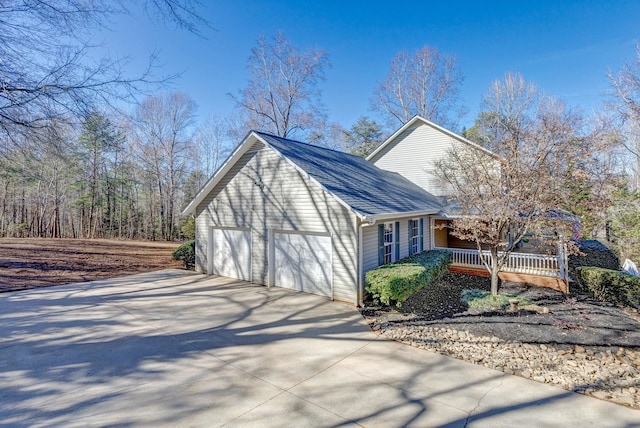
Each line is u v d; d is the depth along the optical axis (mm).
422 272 9047
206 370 5176
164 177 30391
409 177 17688
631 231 15211
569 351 5734
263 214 10984
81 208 29109
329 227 9258
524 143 8211
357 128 36750
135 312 8164
